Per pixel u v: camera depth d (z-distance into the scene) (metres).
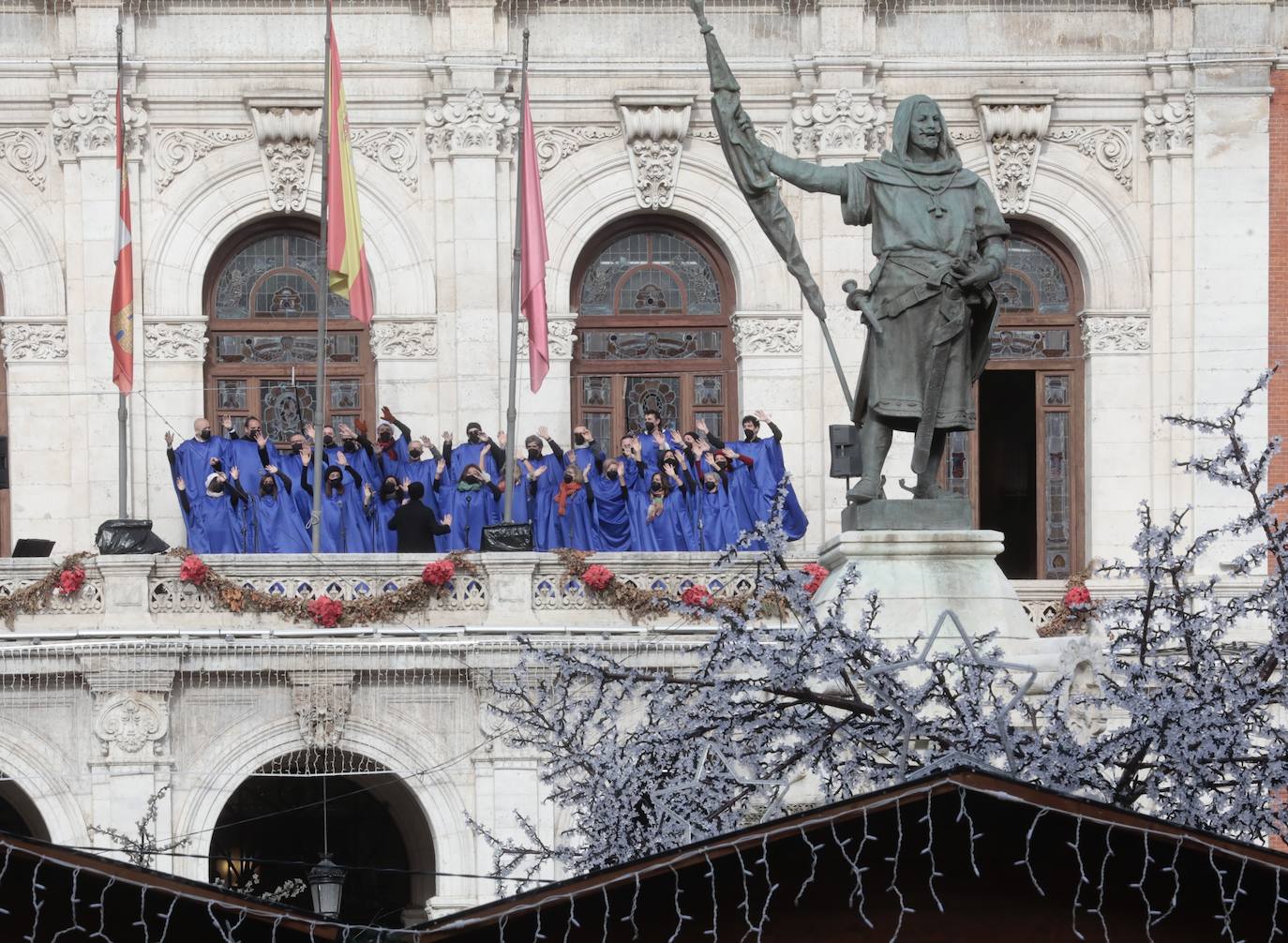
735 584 34.66
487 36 41.00
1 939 14.42
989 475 42.12
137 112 40.66
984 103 41.31
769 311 41.09
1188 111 41.38
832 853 13.95
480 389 40.78
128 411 40.31
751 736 17.12
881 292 22.08
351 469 36.44
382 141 41.06
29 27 40.69
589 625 33.84
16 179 40.59
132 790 33.16
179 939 14.66
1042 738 16.34
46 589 33.69
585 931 14.15
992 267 21.92
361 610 33.75
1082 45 41.56
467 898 33.41
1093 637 22.47
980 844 13.91
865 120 41.19
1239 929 14.04
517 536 34.50
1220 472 18.00
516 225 41.03
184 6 40.84
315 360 41.22
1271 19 41.41
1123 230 41.50
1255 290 41.31
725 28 41.47
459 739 33.69
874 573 21.39
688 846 13.59
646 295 41.72
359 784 37.78
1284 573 17.09
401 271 40.91
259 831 37.97
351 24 41.06
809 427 41.03
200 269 40.75
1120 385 41.38
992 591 21.34
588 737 26.36
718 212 41.31
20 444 40.31
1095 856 13.91
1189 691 16.48
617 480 36.38
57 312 40.50
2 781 34.19
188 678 33.47
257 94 40.66
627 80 41.38
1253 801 16.16
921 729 16.66
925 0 41.41
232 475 36.06
